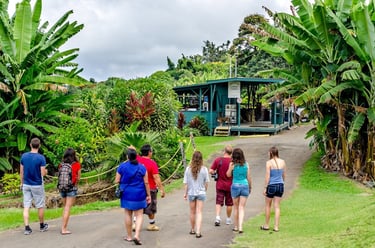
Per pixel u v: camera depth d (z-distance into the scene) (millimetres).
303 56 16531
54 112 17188
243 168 8555
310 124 35531
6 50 16672
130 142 15000
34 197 8484
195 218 8695
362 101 15656
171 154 16453
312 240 7391
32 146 8430
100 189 14414
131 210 7582
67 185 8273
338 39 15219
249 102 33406
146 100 18734
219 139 26562
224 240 7918
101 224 9414
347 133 15664
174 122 20906
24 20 16500
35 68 16672
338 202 11539
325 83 14914
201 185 8234
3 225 9203
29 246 7539
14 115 16922
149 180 8438
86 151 16141
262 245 7398
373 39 14078
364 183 14375
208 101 32438
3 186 15859
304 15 15422
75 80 17281
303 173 16312
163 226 9141
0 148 16844
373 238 6781
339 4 15641
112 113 19250
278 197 8609
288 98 17031
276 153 8602
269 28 15648
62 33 17156
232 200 9055
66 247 7473
